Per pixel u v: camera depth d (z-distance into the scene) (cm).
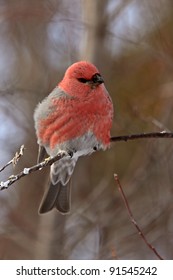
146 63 1323
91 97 893
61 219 1266
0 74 1369
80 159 1322
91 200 1248
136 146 1294
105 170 1312
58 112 906
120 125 1262
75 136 905
